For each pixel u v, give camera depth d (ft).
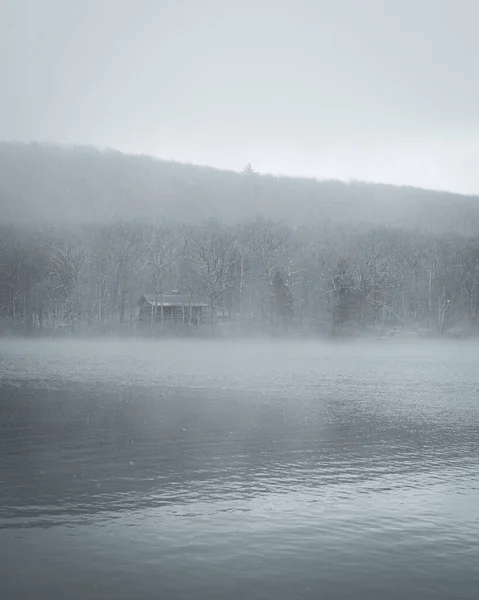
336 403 187.32
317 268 479.82
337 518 92.68
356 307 441.68
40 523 90.12
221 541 84.79
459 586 74.49
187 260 472.03
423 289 489.67
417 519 92.32
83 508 95.61
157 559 79.92
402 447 133.28
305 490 104.42
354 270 454.81
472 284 485.15
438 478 111.55
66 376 245.65
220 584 74.49
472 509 96.37
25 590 73.15
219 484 107.14
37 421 156.46
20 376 245.24
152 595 72.33
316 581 75.31
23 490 103.04
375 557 80.79
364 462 121.39
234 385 224.53
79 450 128.47
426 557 80.84
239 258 468.75
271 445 133.69
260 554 81.25
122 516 92.68
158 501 98.68
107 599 71.56
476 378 248.52
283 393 205.77
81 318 453.58
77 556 80.64
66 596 72.02
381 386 224.94
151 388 215.31
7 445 132.26
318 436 142.51
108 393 203.00
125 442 135.33
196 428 149.69
